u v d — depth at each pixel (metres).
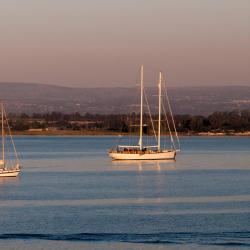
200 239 128.00
